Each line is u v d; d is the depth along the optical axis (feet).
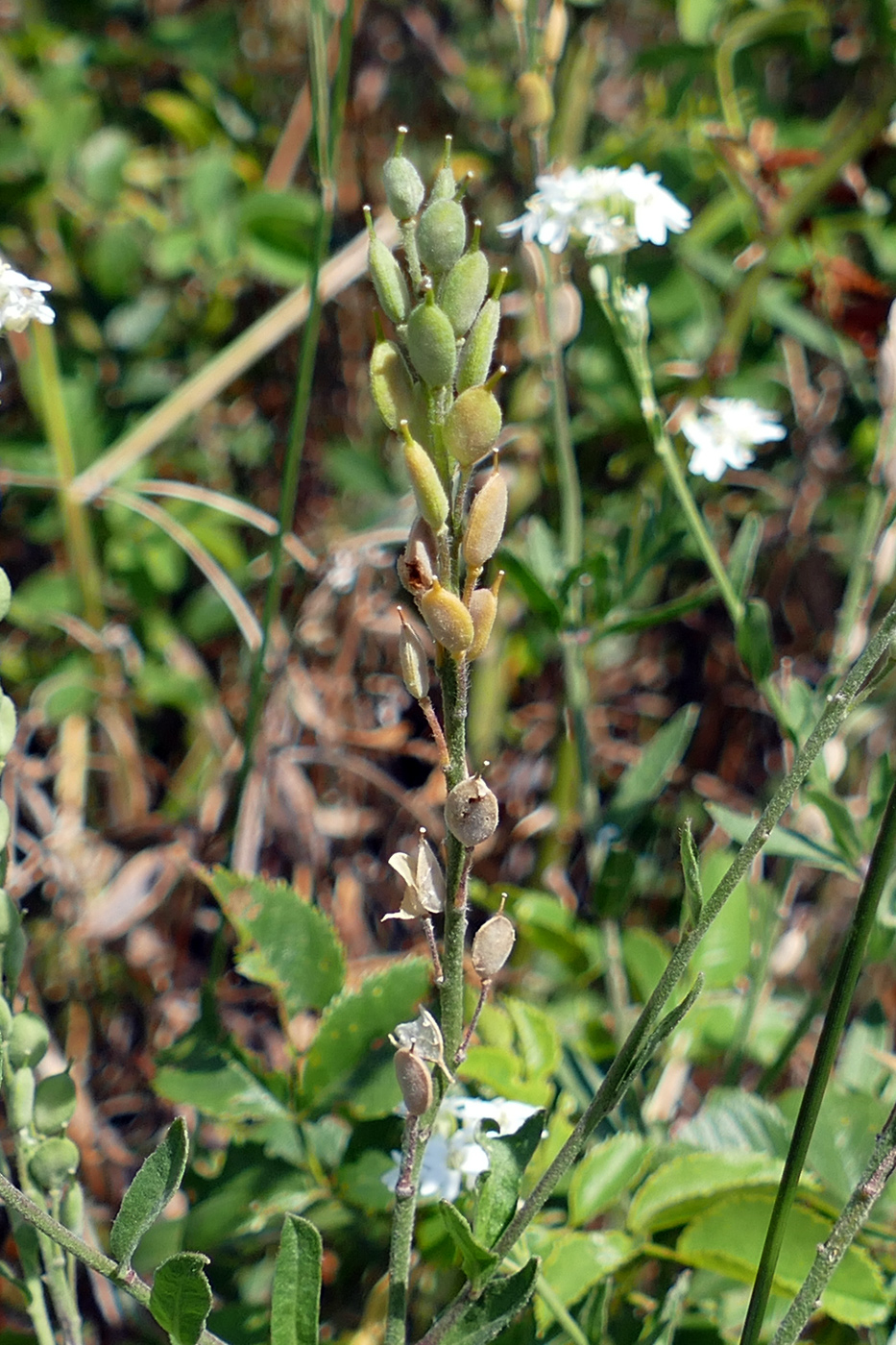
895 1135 1.21
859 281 2.36
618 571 1.78
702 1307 1.46
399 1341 1.20
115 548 2.53
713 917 1.18
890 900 1.47
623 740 2.74
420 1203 1.38
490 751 2.40
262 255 2.59
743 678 2.61
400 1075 1.16
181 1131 1.16
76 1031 2.13
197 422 2.71
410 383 1.12
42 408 2.38
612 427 2.38
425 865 1.16
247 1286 1.54
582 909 2.42
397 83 2.89
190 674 2.49
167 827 2.28
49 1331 1.31
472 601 1.12
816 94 2.90
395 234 2.45
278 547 1.62
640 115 2.85
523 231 1.64
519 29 1.72
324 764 2.48
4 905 1.26
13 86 2.69
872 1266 1.36
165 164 2.82
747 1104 1.47
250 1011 2.24
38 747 2.50
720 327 2.46
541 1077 1.45
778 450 2.71
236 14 3.08
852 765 2.43
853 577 1.67
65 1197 1.30
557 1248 1.38
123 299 2.69
